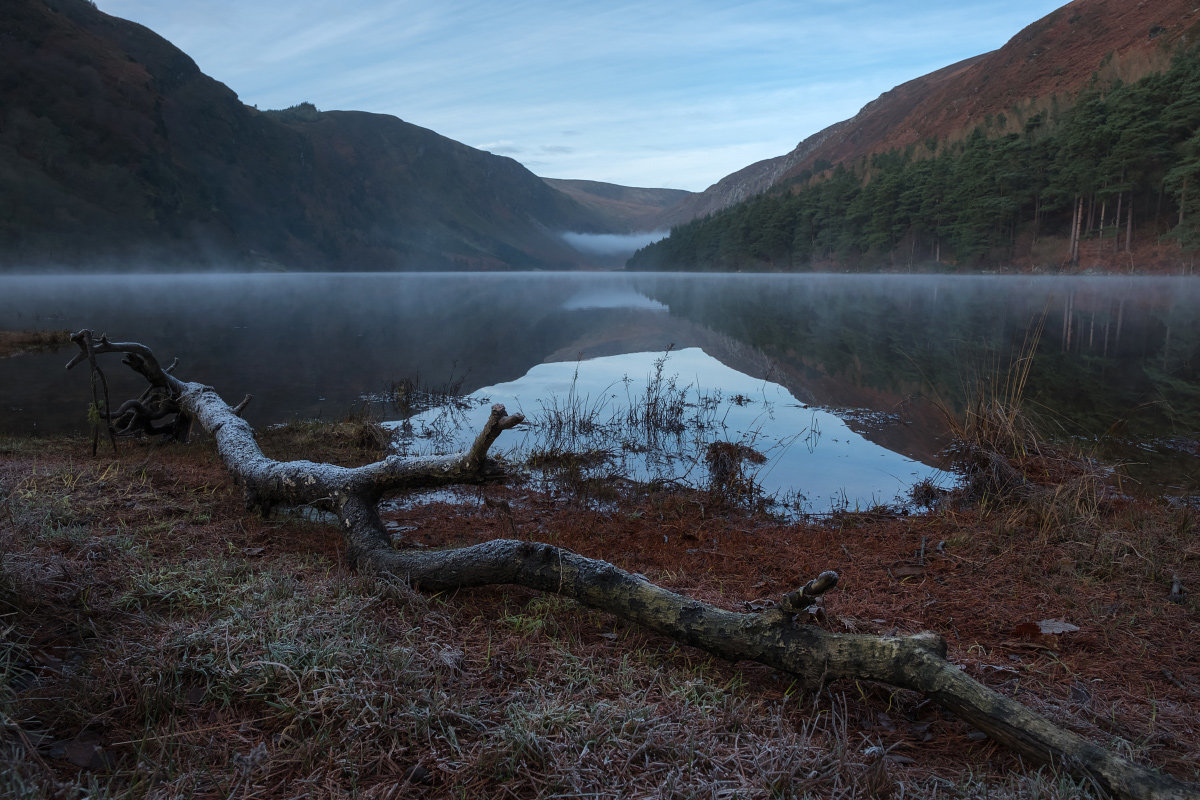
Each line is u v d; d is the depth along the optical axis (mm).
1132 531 3922
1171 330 16062
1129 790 1653
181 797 1581
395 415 7719
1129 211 58812
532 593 2898
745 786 1697
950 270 74500
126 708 1927
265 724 1910
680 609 2402
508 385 9750
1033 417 7234
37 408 7391
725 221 128125
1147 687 2354
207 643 2209
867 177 116938
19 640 2141
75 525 3221
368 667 2123
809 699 2221
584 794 1647
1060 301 28156
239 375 10312
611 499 4852
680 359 12523
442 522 4109
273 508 3896
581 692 2078
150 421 5641
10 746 1660
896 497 4902
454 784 1692
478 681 2145
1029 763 1883
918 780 1806
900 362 11680
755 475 5465
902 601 3070
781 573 3406
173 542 3211
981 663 2459
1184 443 6223
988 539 3883
